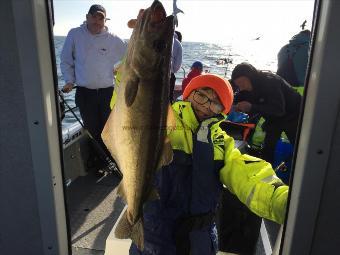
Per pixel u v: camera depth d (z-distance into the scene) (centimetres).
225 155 166
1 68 128
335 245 125
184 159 158
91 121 405
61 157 148
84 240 278
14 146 138
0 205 147
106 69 395
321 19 108
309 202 121
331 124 113
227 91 163
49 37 132
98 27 381
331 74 109
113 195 353
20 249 154
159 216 161
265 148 365
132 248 173
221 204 235
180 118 161
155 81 135
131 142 140
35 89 130
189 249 155
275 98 360
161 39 133
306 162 118
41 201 145
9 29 124
